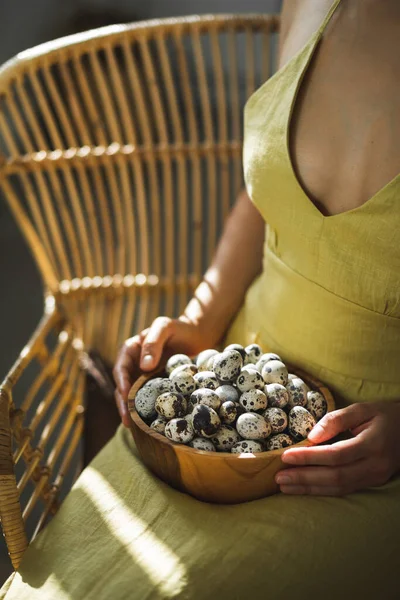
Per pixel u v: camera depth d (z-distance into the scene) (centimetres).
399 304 84
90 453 114
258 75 304
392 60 81
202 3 301
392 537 80
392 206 79
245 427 80
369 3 82
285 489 81
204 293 108
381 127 81
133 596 76
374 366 88
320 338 90
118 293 130
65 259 127
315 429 81
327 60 84
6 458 86
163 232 230
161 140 130
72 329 121
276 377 85
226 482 80
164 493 84
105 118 249
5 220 255
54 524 86
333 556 78
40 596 78
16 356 197
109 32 125
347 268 85
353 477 81
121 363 97
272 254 96
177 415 83
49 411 177
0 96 119
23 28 289
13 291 226
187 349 103
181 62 129
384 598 80
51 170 125
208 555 78
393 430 83
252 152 90
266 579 76
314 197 86
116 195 129
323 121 84
